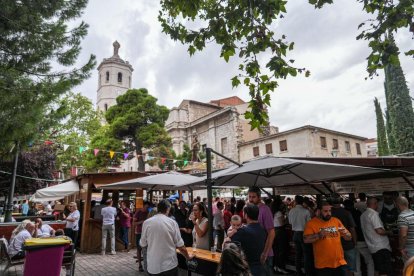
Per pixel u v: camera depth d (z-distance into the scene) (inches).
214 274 193.0
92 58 316.2
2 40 276.2
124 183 355.9
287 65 201.3
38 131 293.0
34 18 282.0
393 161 280.5
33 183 728.3
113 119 1285.7
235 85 220.1
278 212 317.1
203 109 1950.1
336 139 1239.5
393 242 243.9
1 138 258.1
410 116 1013.2
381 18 191.9
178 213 362.9
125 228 478.0
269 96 216.4
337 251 179.6
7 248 281.6
